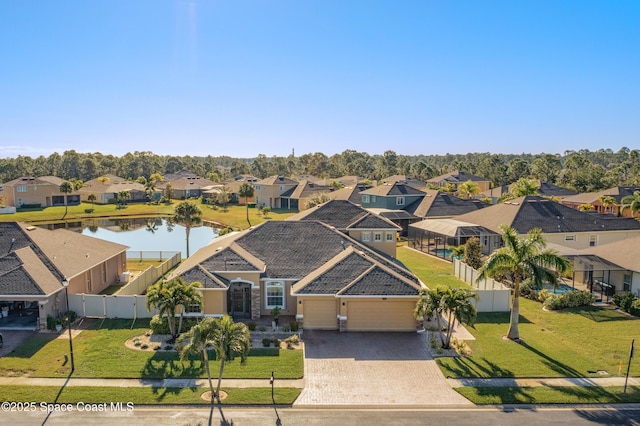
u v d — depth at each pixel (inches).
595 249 1530.5
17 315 1165.7
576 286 1499.8
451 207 2632.9
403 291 1092.5
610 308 1270.9
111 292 1439.5
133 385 818.8
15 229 1300.4
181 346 882.1
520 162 4958.2
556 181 4675.2
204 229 3046.3
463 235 1953.7
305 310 1122.0
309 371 888.9
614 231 1989.4
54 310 1116.5
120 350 967.0
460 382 845.8
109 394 782.5
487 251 2010.3
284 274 1208.8
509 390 813.9
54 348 972.6
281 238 1347.2
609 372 885.8
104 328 1095.6
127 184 4845.0
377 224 1566.2
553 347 1003.9
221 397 776.9
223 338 735.7
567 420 721.0
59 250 1296.8
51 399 764.0
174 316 1039.6
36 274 1119.0
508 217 2047.2
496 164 5147.6
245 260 1198.3
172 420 710.5
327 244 1333.7
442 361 933.8
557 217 2046.0
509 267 1045.8
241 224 3083.2
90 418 711.7
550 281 1019.3
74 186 4375.0
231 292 1195.3
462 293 975.6
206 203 4414.4
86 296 1167.0
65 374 855.1
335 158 7564.0
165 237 2731.3
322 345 1019.3
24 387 804.0
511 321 1049.5
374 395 797.2
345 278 1135.6
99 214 3683.6
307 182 3919.8
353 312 1104.8
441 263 1882.4
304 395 794.8
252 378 851.4
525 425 706.2
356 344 1025.5
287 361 925.2
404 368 904.9
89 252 1405.0
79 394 781.3
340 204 1694.1
